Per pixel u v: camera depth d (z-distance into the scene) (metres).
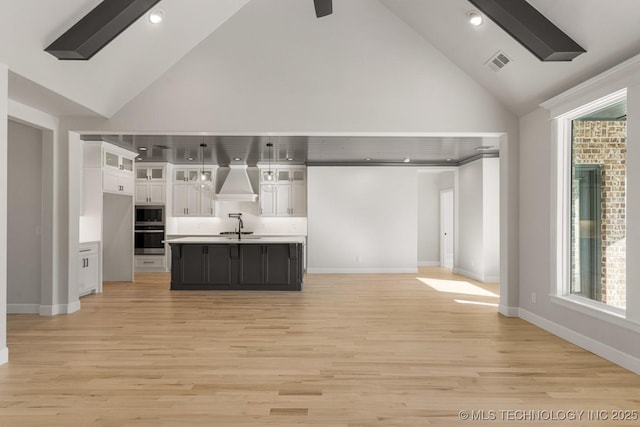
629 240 3.42
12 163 5.52
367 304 6.22
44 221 5.43
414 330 4.73
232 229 10.55
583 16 3.35
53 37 3.55
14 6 3.11
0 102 3.50
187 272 7.48
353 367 3.53
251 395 2.95
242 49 5.27
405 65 5.28
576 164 4.48
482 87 5.32
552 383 3.18
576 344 4.18
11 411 2.70
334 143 7.31
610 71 3.49
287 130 5.27
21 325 4.93
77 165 5.64
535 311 5.01
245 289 7.45
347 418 2.61
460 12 4.29
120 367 3.52
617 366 3.56
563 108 4.32
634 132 3.38
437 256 11.33
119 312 5.66
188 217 10.48
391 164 9.90
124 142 7.34
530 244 5.13
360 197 9.91
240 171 10.28
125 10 3.52
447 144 7.46
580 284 4.42
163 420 2.58
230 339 4.36
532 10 3.56
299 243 7.41
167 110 5.28
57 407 2.76
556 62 4.03
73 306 5.64
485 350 4.00
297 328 4.82
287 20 5.27
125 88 5.00
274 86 5.27
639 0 2.94
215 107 5.27
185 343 4.22
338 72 5.27
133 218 8.48
